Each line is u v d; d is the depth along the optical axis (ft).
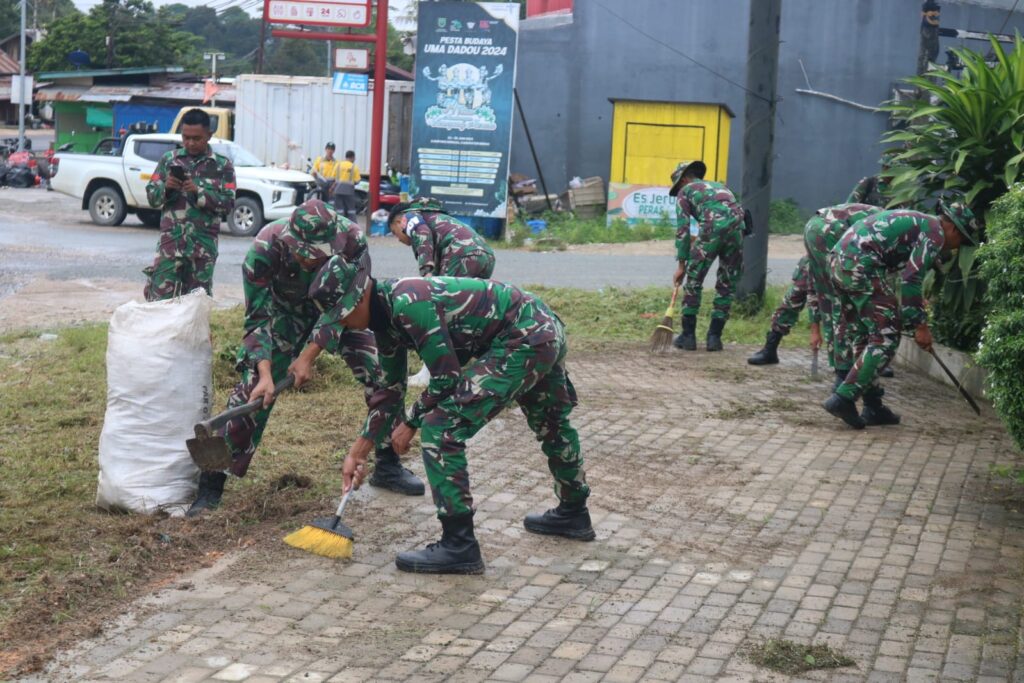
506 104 71.15
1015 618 15.03
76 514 18.40
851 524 18.99
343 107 89.25
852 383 25.30
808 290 31.55
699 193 34.94
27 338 34.53
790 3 82.99
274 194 71.00
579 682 13.08
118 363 18.49
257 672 13.14
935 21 55.83
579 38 85.30
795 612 15.25
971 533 18.56
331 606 15.17
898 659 13.78
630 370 32.50
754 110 40.50
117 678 12.89
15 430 23.57
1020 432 19.24
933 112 30.09
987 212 28.37
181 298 18.97
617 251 68.54
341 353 18.57
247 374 18.51
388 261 56.08
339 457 22.22
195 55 194.49
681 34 83.92
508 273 53.42
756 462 22.82
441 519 16.48
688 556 17.42
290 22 75.15
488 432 24.61
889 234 24.40
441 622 14.76
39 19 262.47
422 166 72.28
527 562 17.06
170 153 28.71
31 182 114.83
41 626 14.19
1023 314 18.53
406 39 115.96
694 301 35.78
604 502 20.04
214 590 15.58
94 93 129.59
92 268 52.01
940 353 31.50
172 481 18.62
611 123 85.87
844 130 83.76
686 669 13.48
